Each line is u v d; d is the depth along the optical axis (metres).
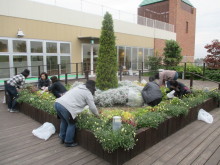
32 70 10.61
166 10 23.31
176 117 4.02
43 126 3.94
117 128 3.01
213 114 5.37
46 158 3.00
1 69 9.41
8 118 4.89
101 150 3.01
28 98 5.16
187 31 24.67
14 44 9.77
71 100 3.19
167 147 3.39
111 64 6.44
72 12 12.20
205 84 10.59
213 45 13.94
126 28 16.12
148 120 3.42
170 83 5.91
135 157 3.05
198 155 3.13
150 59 16.30
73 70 12.60
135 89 6.07
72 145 3.37
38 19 10.59
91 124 3.33
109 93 5.52
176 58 15.83
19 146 3.38
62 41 11.82
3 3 9.22
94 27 13.62
